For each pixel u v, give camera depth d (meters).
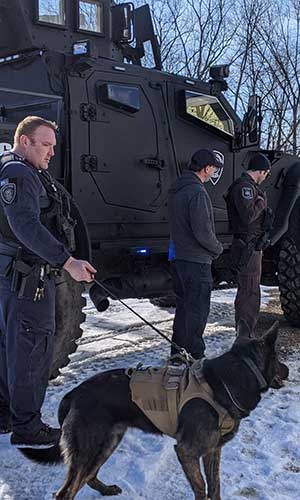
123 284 5.02
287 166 6.27
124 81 4.98
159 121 5.25
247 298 4.98
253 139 5.94
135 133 5.05
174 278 4.46
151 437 3.46
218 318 6.50
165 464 3.21
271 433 3.59
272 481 3.05
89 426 2.57
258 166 4.84
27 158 3.20
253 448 3.39
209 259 4.36
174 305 6.97
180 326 4.45
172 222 4.35
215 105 5.72
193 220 4.21
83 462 2.56
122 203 4.98
